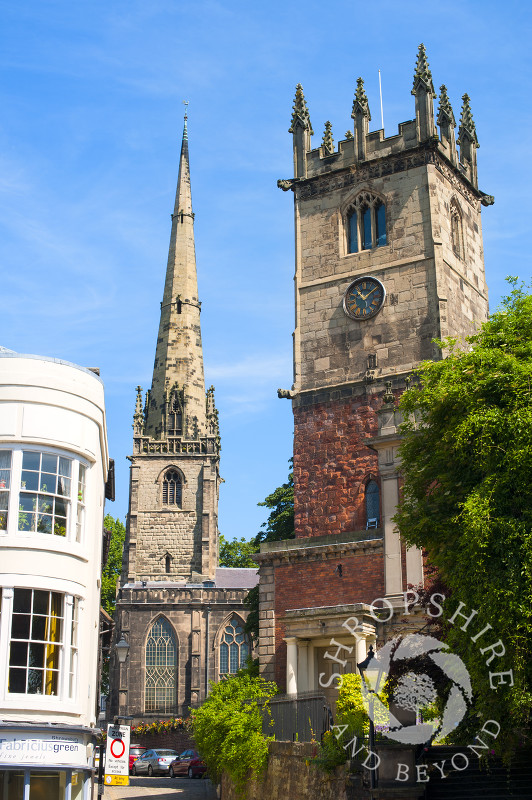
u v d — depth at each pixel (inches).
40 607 1332.4
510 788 1229.1
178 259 5093.5
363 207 2472.9
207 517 4520.2
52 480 1386.6
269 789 1551.4
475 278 2529.5
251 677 2032.5
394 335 2336.4
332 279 2445.9
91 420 1457.9
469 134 2657.5
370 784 1256.2
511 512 1168.8
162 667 4124.0
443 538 1298.0
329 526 2261.3
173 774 2780.5
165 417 4744.1
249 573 4562.0
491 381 1237.1
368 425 2289.6
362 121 2504.9
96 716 1557.6
